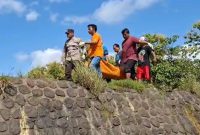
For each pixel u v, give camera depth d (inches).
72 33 481.1
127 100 488.1
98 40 491.5
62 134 395.5
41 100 398.9
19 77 400.5
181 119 537.3
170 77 720.3
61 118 404.2
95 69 480.7
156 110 514.3
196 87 622.5
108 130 438.9
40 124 383.6
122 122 459.2
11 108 371.9
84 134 414.3
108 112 453.1
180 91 585.9
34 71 504.1
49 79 426.0
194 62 826.2
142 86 521.7
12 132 360.8
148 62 542.3
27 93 392.5
